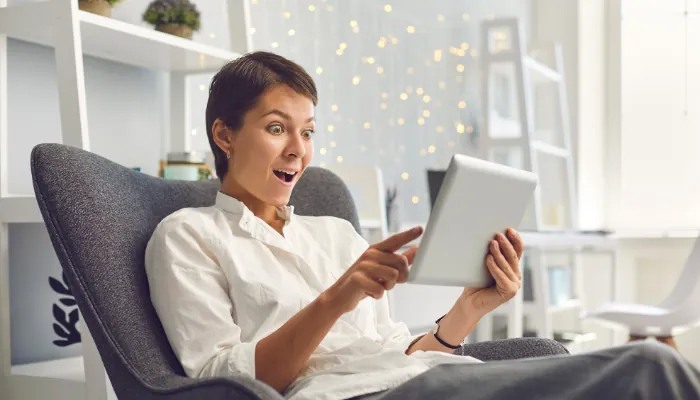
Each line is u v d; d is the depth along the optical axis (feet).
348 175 8.96
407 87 14.05
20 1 6.79
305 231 5.05
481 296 4.52
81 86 5.67
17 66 6.73
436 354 4.35
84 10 6.27
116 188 4.51
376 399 3.80
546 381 3.52
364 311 4.81
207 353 4.05
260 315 4.30
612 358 3.41
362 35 13.16
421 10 14.29
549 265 14.32
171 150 8.26
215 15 9.23
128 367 3.99
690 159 14.79
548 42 14.01
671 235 13.99
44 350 6.95
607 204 15.28
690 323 9.05
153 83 8.18
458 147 14.92
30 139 6.86
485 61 12.48
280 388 4.00
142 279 4.35
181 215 4.46
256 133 4.57
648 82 15.05
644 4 15.03
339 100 12.75
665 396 3.23
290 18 11.62
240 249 4.49
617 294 13.20
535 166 12.28
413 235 3.84
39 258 6.95
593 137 14.98
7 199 6.00
